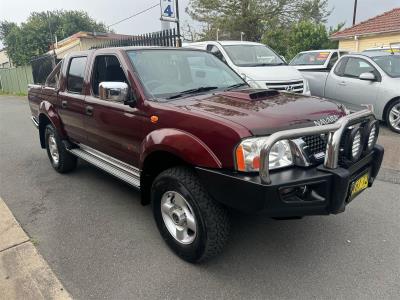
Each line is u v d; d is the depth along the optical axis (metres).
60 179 5.31
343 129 2.59
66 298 2.73
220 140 2.60
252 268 3.01
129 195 4.63
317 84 8.89
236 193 2.54
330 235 3.47
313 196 2.58
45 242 3.54
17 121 11.34
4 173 5.74
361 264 3.01
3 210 4.30
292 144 2.63
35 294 2.79
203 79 3.98
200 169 2.71
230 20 26.66
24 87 25.47
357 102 7.88
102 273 3.02
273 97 3.35
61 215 4.12
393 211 3.91
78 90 4.55
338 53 11.08
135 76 3.48
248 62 8.29
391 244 3.29
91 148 4.60
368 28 19.02
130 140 3.59
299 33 25.27
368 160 3.05
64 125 5.04
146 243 3.46
